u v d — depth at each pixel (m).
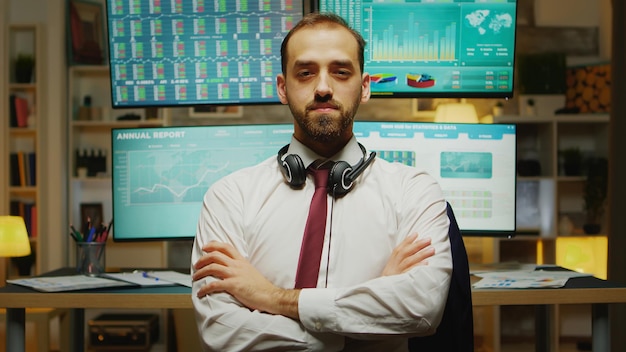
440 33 2.49
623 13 3.19
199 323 1.51
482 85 2.53
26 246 4.14
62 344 4.18
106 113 5.25
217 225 1.62
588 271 5.02
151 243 5.07
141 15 2.51
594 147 5.32
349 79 1.55
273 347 1.43
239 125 2.50
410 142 2.51
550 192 4.95
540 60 5.22
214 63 2.53
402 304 1.41
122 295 2.05
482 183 2.54
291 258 1.55
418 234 1.55
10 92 5.12
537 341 2.98
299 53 1.55
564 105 5.14
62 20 5.18
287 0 2.47
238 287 1.48
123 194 2.53
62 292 2.08
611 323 3.15
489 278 2.25
